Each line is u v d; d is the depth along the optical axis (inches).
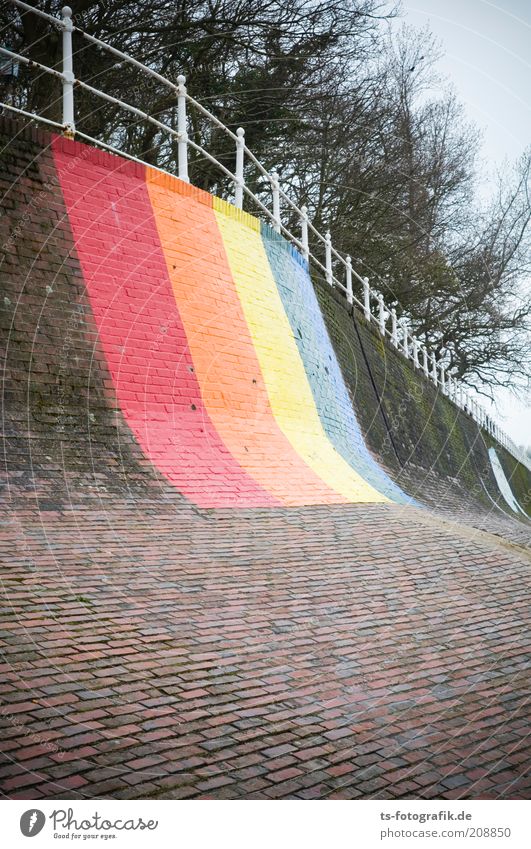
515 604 355.9
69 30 487.2
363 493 551.2
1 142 442.3
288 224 1114.7
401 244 1240.8
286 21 885.8
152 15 815.7
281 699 237.5
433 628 310.7
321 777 201.0
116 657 244.2
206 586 312.8
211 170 979.9
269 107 964.0
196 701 227.6
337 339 776.9
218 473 466.0
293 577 340.2
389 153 1190.3
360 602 325.7
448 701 252.1
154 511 394.6
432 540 453.1
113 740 202.1
